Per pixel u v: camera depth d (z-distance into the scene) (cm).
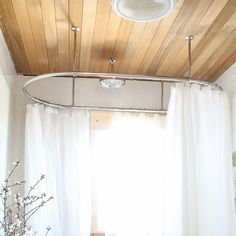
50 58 299
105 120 339
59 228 293
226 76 320
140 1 182
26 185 284
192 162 234
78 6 217
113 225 313
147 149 331
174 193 234
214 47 272
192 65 308
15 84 328
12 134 317
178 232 226
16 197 218
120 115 336
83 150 318
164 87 357
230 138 283
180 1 209
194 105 248
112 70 327
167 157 243
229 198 263
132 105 349
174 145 240
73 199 305
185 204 227
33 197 230
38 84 341
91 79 349
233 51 279
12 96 314
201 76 335
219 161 263
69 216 303
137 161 326
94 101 345
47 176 295
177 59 298
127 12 191
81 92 345
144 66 315
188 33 250
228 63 304
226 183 263
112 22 237
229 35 253
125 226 312
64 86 345
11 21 235
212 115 261
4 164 281
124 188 319
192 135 238
